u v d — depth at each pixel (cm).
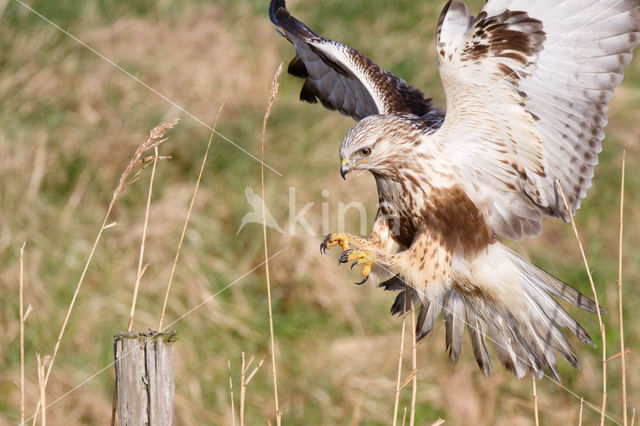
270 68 1536
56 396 1121
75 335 1178
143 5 1630
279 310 1259
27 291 1209
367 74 875
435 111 841
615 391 1236
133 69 1449
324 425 1150
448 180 721
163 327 1195
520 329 752
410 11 1761
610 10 653
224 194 1335
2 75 1427
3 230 1267
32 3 1555
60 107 1389
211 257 1279
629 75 1752
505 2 646
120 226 1288
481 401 1204
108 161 1345
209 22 1603
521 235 735
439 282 747
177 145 1366
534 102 676
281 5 927
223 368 1187
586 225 1443
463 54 654
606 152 1529
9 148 1331
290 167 1369
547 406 1216
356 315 1262
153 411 551
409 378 665
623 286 1347
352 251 740
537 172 709
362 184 1349
